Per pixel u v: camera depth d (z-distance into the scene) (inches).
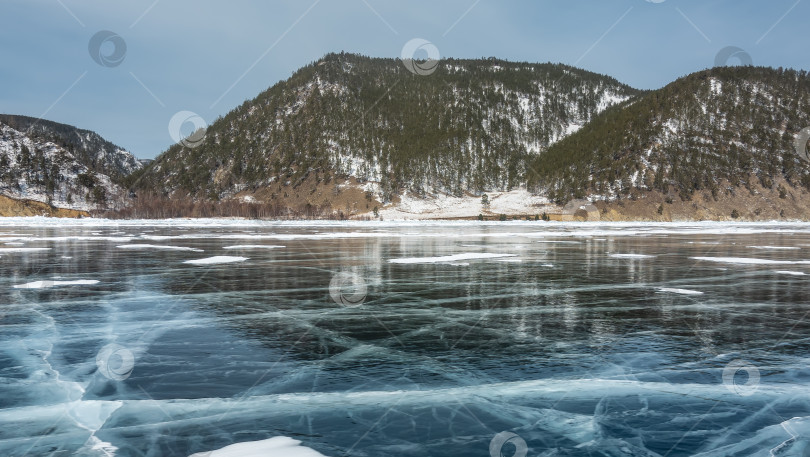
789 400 202.7
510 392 211.3
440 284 522.9
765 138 6437.0
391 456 155.3
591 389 214.7
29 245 1047.6
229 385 218.7
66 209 5137.8
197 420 182.9
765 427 177.8
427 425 179.0
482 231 1980.8
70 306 399.9
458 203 6446.9
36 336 303.9
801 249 1040.8
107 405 196.5
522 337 302.5
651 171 5974.4
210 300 428.8
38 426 177.5
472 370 239.8
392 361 253.8
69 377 228.8
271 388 215.3
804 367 244.2
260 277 573.3
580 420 183.6
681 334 309.6
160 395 206.8
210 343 288.2
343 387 217.2
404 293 466.3
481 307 398.3
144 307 396.5
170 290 481.1
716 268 676.1
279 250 956.6
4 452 157.6
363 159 7652.6
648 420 183.8
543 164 7298.2
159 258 783.7
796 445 163.8
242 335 307.0
